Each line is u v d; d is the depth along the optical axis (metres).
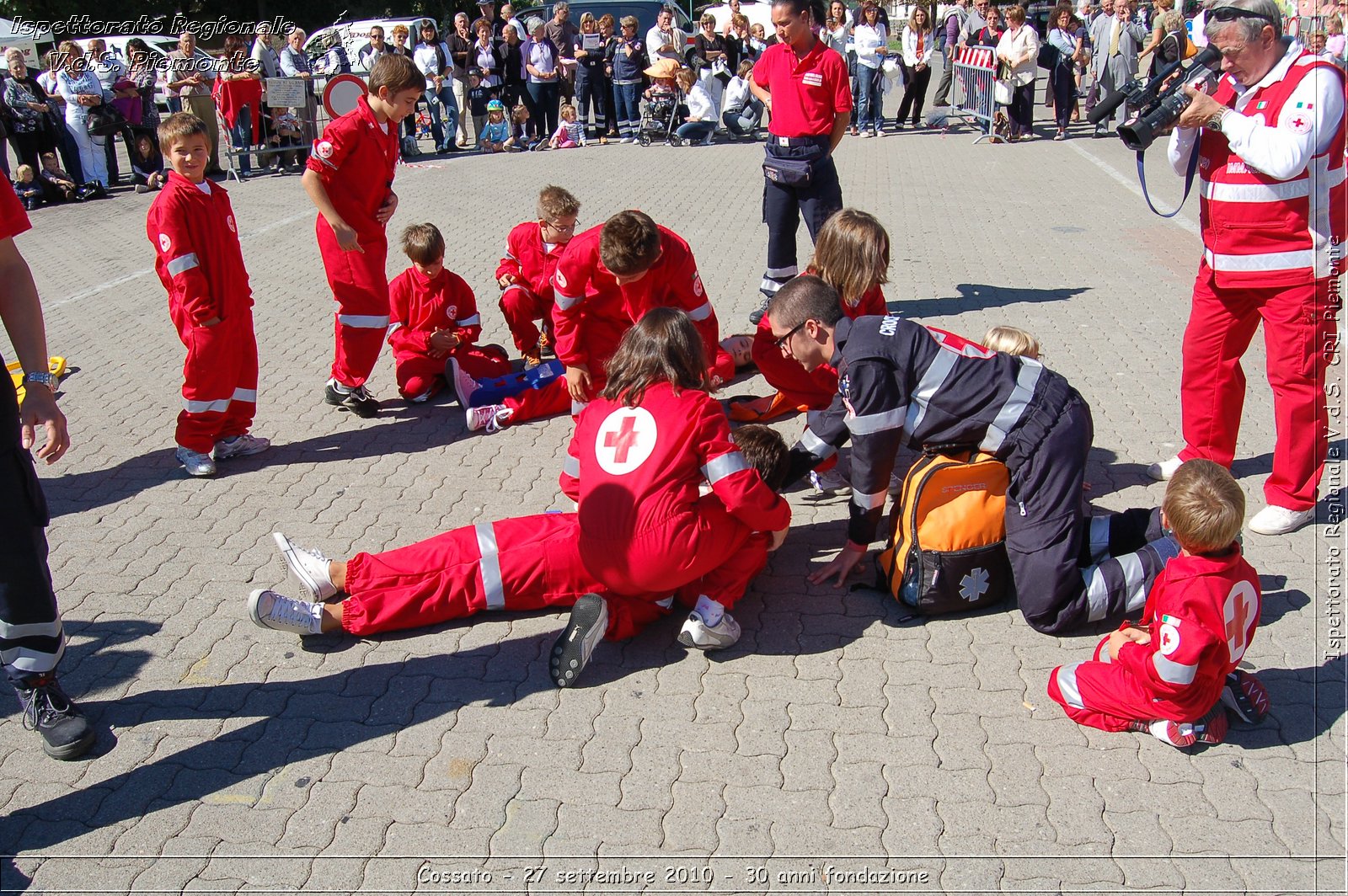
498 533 3.98
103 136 13.59
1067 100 15.98
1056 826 2.99
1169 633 3.09
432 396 6.29
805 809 3.08
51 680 3.44
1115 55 15.70
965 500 3.82
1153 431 5.45
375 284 5.70
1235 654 3.22
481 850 2.98
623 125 17.34
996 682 3.60
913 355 3.74
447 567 3.94
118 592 4.29
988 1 17.00
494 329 7.56
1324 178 4.02
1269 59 3.98
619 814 3.08
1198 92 4.06
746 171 14.02
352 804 3.16
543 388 5.91
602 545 3.66
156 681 3.74
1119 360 6.50
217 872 2.94
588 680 3.70
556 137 16.98
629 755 3.32
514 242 6.46
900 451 5.43
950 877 2.84
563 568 3.91
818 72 6.66
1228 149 4.19
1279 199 4.08
